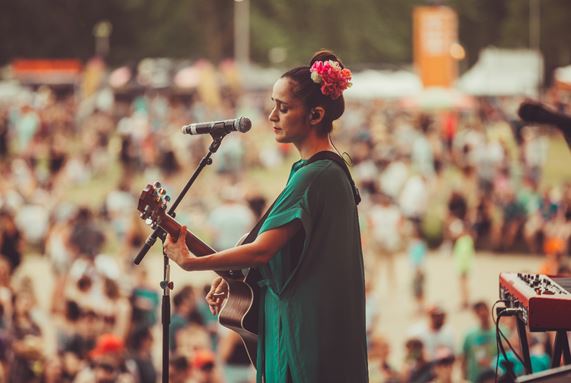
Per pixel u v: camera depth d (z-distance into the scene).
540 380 4.58
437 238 31.02
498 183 34.19
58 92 80.69
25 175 35.09
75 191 38.41
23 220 29.22
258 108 73.56
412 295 23.81
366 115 67.62
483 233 30.11
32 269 26.84
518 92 71.31
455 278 26.81
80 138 58.00
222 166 38.31
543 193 31.41
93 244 20.48
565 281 5.71
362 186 33.69
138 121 45.22
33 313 15.02
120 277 17.72
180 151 40.03
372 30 93.62
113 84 74.69
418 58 55.31
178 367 12.30
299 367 5.30
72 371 13.48
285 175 46.41
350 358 5.32
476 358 13.52
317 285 5.25
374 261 25.30
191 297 14.02
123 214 27.06
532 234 29.86
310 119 5.33
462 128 58.94
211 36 91.75
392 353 19.19
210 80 64.50
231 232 21.81
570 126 6.33
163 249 5.33
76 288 15.16
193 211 33.16
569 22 88.75
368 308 18.53
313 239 5.24
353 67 77.75
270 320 5.45
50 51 91.25
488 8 102.50
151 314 15.48
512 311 5.47
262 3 94.56
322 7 92.25
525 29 91.00
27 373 13.34
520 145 40.75
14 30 90.44
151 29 92.50
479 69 73.06
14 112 55.34
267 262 5.21
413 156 38.50
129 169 36.88
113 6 92.25
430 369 13.39
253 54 93.69
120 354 12.52
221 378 12.83
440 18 54.81
